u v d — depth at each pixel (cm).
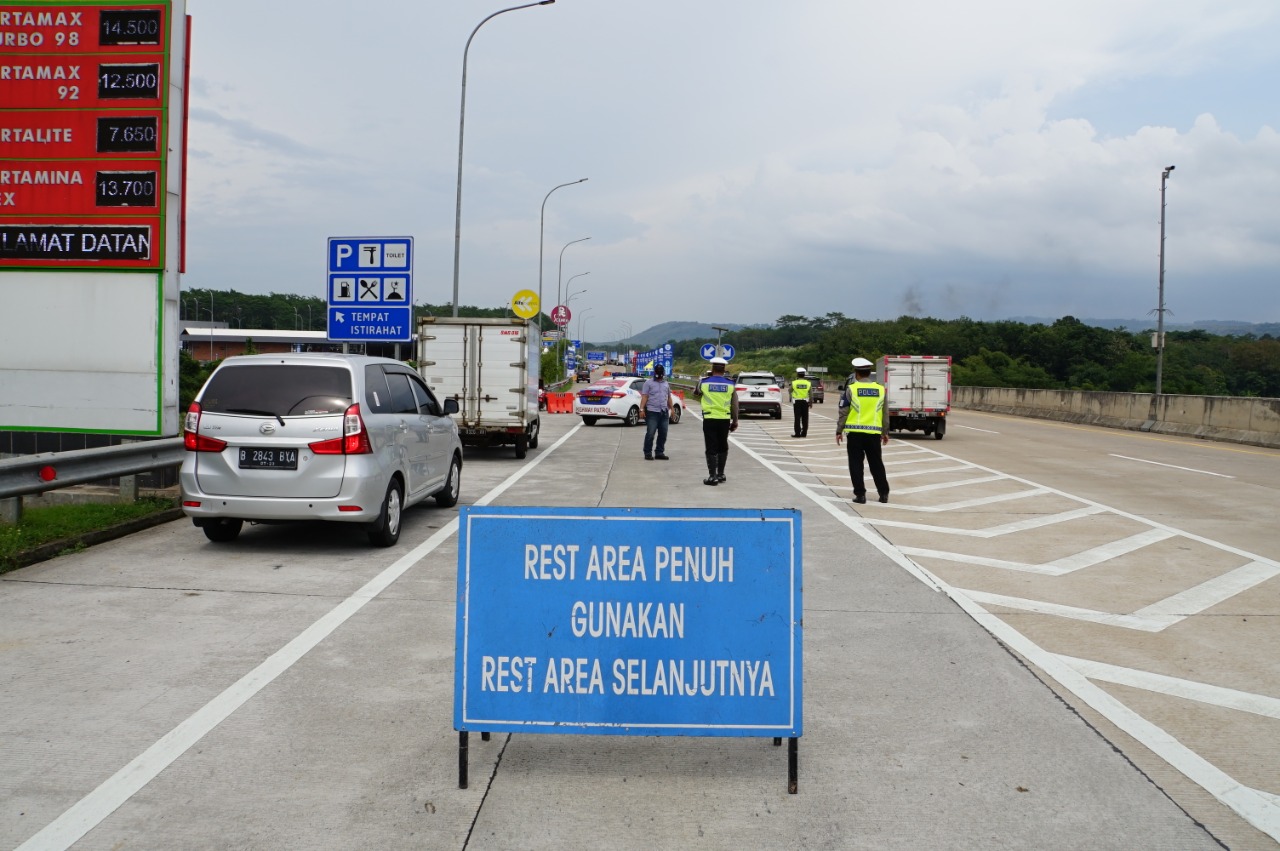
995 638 680
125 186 1216
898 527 1149
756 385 3584
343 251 1948
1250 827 399
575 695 430
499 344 1944
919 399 2673
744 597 430
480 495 1398
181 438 1221
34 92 1213
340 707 527
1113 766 461
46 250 1221
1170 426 2973
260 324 17712
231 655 614
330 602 752
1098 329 10419
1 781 429
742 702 429
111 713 512
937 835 389
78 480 1003
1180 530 1144
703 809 411
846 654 639
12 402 1234
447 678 577
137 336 1227
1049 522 1196
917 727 510
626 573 431
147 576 832
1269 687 580
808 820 402
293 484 913
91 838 379
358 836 384
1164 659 636
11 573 834
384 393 1019
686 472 1730
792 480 1617
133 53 1211
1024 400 4144
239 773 441
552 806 412
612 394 3109
